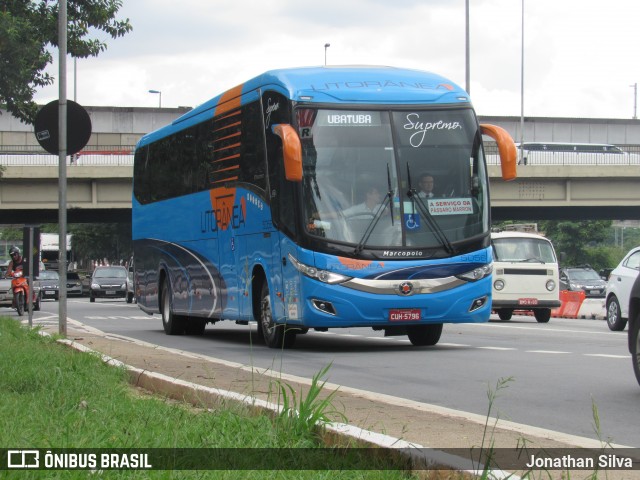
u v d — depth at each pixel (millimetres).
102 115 83875
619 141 90375
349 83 16438
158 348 15812
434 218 16156
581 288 50156
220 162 19297
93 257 93688
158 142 23891
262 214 17062
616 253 81500
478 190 16500
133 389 10969
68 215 62438
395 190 16062
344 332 23453
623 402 9875
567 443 7020
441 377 12383
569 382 11648
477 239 16312
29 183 53094
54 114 17938
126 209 57219
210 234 19953
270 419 7434
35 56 26719
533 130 88688
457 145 16500
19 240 137750
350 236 15789
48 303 54188
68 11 27734
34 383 10086
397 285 15812
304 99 16078
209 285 20219
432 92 16672
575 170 56312
